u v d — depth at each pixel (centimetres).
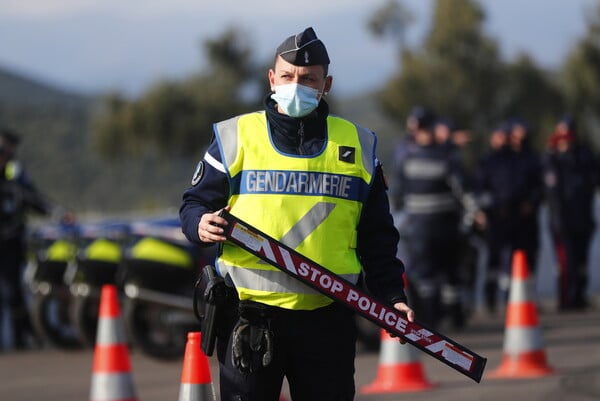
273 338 889
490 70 6606
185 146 6631
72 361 2270
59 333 2402
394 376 1714
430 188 2481
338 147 911
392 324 899
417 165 2488
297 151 905
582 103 6794
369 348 2248
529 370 1802
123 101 6700
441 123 2569
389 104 6662
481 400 1597
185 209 914
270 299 893
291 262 880
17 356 2380
